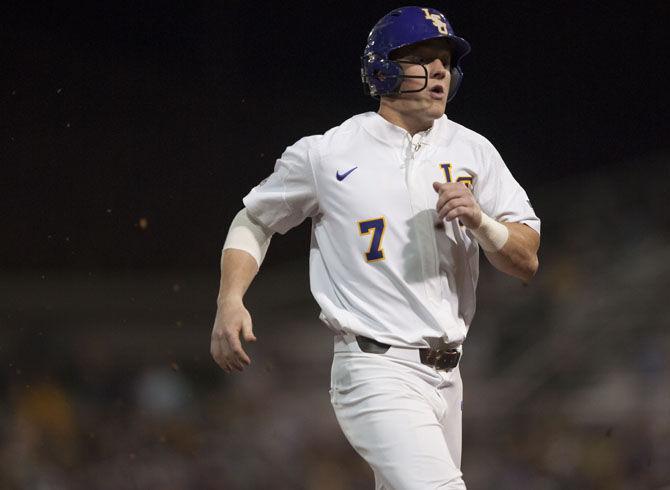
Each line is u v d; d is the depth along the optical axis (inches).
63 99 2100.1
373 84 487.5
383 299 470.6
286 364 1747.0
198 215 2130.9
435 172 480.4
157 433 1496.1
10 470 1375.5
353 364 470.9
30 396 1566.2
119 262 2076.8
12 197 2044.8
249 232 508.4
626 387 1549.0
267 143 2178.9
